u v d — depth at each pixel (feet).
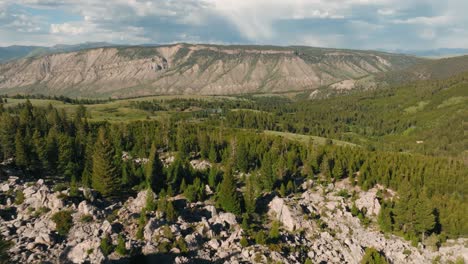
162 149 562.25
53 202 254.88
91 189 299.38
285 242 275.80
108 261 205.77
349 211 350.84
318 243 287.07
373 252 270.87
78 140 447.83
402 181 406.62
